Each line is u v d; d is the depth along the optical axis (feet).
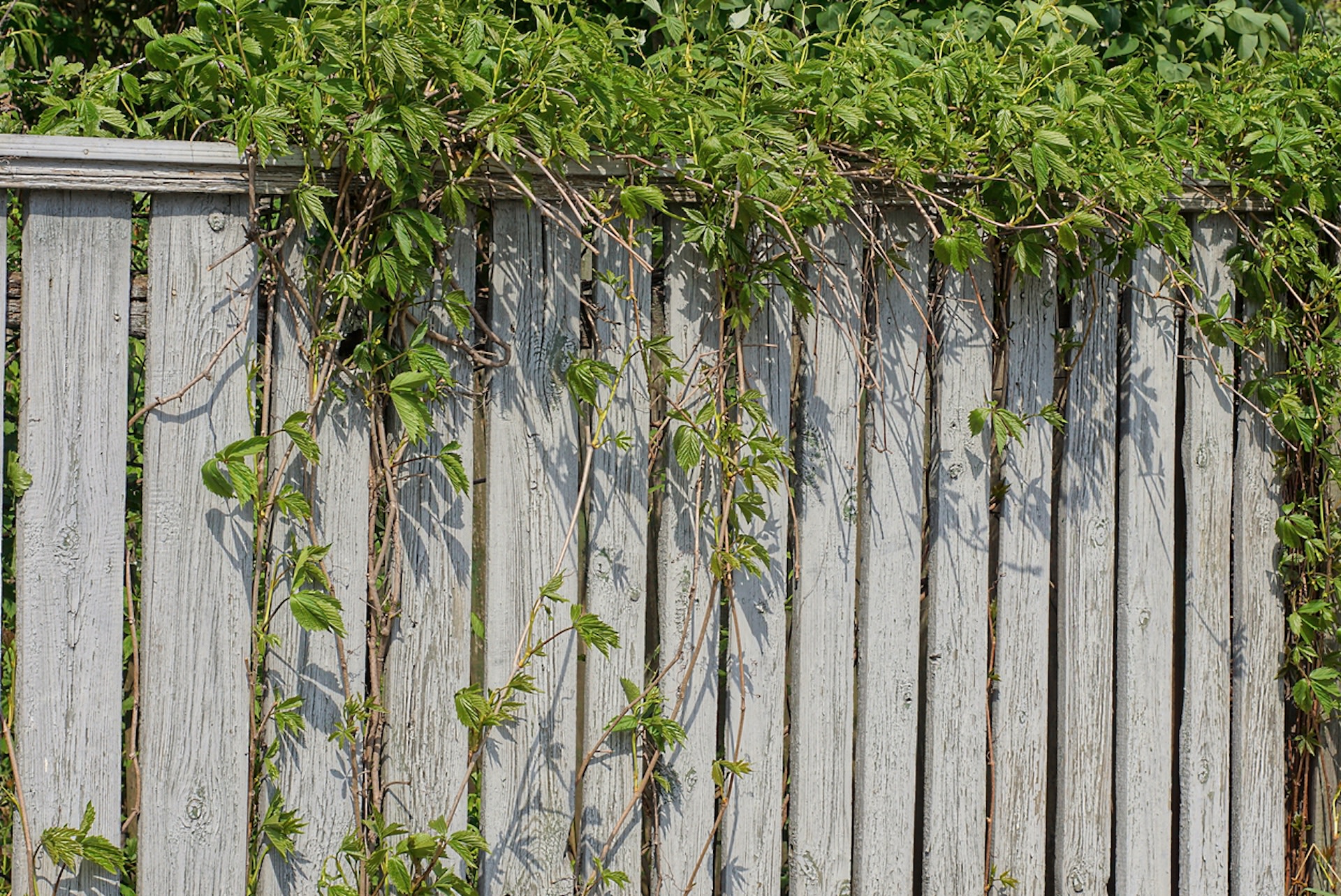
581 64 7.23
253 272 7.38
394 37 6.88
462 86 7.14
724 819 8.61
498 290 7.90
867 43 8.25
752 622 8.55
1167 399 9.39
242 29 7.14
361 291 7.40
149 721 7.43
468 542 8.01
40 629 7.20
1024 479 9.11
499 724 8.09
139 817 7.51
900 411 8.75
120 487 7.27
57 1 12.16
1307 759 9.97
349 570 7.72
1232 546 9.77
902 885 9.03
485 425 8.21
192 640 7.46
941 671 9.00
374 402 7.65
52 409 7.12
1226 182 8.96
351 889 7.74
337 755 7.81
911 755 8.98
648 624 8.90
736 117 7.72
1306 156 8.86
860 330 8.55
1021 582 9.16
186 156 7.10
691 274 8.19
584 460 8.27
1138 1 11.31
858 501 8.79
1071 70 8.64
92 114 7.27
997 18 8.86
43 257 7.03
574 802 8.34
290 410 7.52
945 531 8.93
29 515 7.12
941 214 8.18
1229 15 11.20
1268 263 9.11
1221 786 9.77
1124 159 8.39
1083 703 9.39
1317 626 9.62
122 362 7.21
